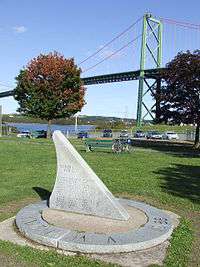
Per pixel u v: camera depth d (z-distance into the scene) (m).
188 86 23.91
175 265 4.96
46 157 15.88
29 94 31.48
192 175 11.94
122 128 57.16
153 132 46.38
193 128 56.69
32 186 9.62
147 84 56.12
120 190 9.43
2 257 5.07
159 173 12.13
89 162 14.61
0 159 14.91
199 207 7.98
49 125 32.47
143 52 56.59
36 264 4.91
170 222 6.25
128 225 6.00
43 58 31.92
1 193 8.77
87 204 6.42
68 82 31.70
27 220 6.18
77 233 5.61
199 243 5.87
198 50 24.38
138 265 4.93
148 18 58.88
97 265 4.90
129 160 15.62
